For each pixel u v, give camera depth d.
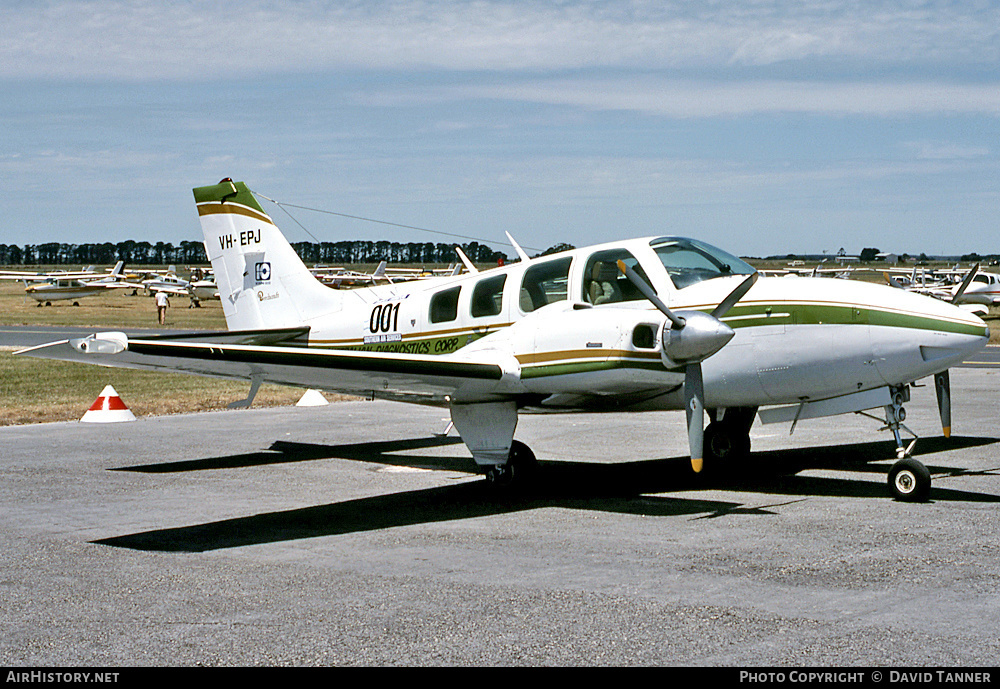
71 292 72.50
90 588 5.59
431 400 9.24
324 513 7.85
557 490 8.78
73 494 8.77
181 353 6.83
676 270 8.64
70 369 24.67
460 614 4.99
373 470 10.14
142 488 9.07
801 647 4.39
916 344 7.78
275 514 7.82
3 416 14.92
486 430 8.64
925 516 7.22
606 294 8.71
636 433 12.74
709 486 8.79
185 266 197.12
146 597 5.39
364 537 6.91
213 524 7.43
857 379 8.09
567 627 4.74
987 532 6.64
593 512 7.70
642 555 6.19
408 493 8.79
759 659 4.25
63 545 6.71
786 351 8.20
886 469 9.51
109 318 52.19
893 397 8.20
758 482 8.94
